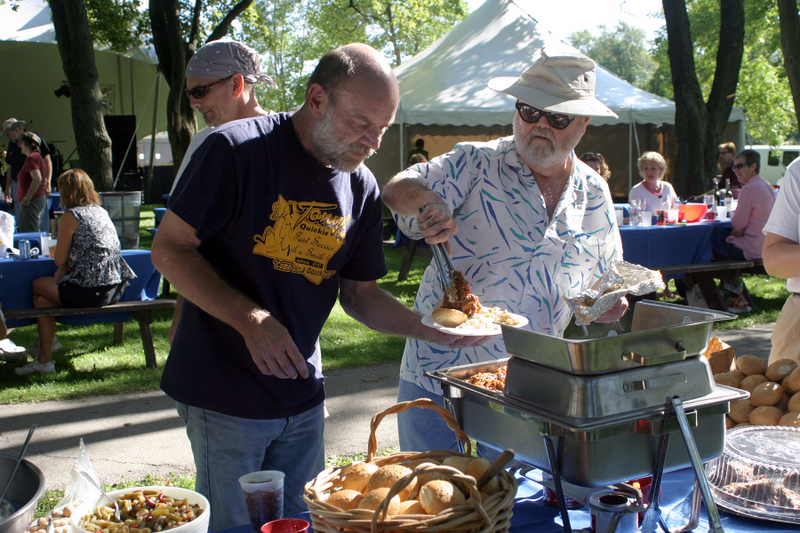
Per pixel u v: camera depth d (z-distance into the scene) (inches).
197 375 70.1
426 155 568.7
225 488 71.3
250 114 104.7
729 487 61.0
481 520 44.6
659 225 277.3
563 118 77.0
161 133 1055.6
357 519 44.7
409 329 75.7
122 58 1031.0
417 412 85.8
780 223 103.9
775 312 281.6
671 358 53.6
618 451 51.1
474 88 514.6
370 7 1299.2
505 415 56.9
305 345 73.9
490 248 83.6
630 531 52.9
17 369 207.9
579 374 51.3
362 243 78.7
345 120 63.4
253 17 893.8
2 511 45.1
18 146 429.7
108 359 225.9
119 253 215.5
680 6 450.0
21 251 213.0
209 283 62.4
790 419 78.5
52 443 155.9
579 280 85.8
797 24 426.3
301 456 77.0
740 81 1185.4
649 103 516.1
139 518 52.0
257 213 66.9
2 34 969.5
